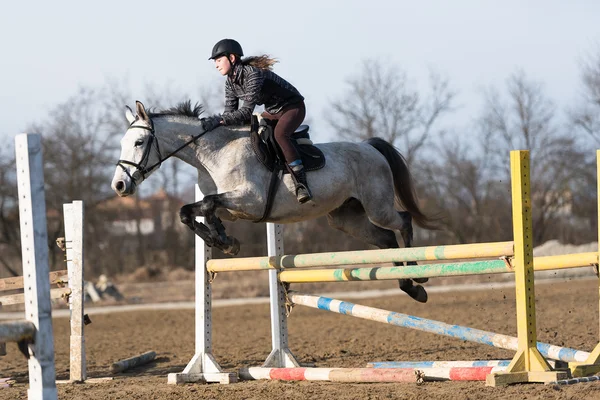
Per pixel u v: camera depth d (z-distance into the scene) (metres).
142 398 8.58
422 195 51.53
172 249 50.53
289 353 10.38
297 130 9.95
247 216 9.46
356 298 27.41
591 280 32.19
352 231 10.98
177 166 52.66
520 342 7.81
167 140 9.49
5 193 48.72
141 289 37.34
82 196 50.53
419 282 10.70
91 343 17.11
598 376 7.79
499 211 50.19
